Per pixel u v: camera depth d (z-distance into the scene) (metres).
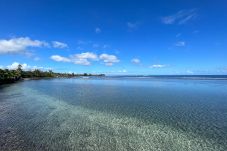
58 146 10.84
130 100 27.50
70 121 16.05
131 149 10.58
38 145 10.93
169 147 10.88
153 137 12.35
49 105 23.64
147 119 16.67
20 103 25.16
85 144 11.18
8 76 79.31
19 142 11.34
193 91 39.94
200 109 21.02
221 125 14.92
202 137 12.35
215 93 36.06
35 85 62.47
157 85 60.09
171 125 14.91
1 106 22.94
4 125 14.81
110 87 52.97
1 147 10.59
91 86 58.03
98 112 19.47
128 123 15.44
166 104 24.12
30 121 16.02
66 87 53.53
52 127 14.35
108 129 13.92
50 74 184.50
